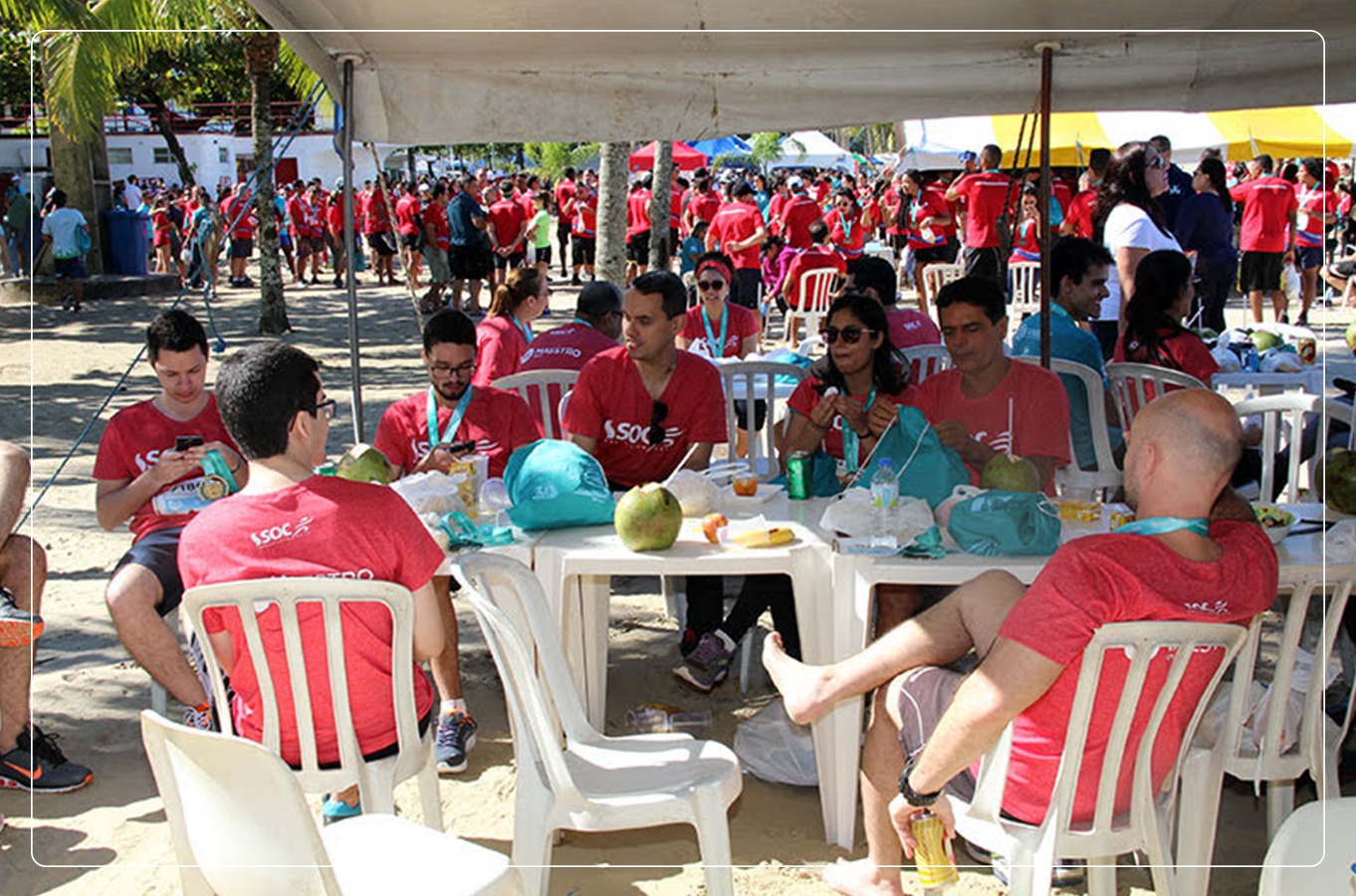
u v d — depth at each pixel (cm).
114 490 402
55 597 561
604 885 331
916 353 595
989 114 585
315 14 432
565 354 571
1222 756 293
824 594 333
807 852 344
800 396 433
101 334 1538
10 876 332
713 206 1742
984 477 345
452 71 500
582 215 2119
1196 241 958
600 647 397
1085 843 249
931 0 427
